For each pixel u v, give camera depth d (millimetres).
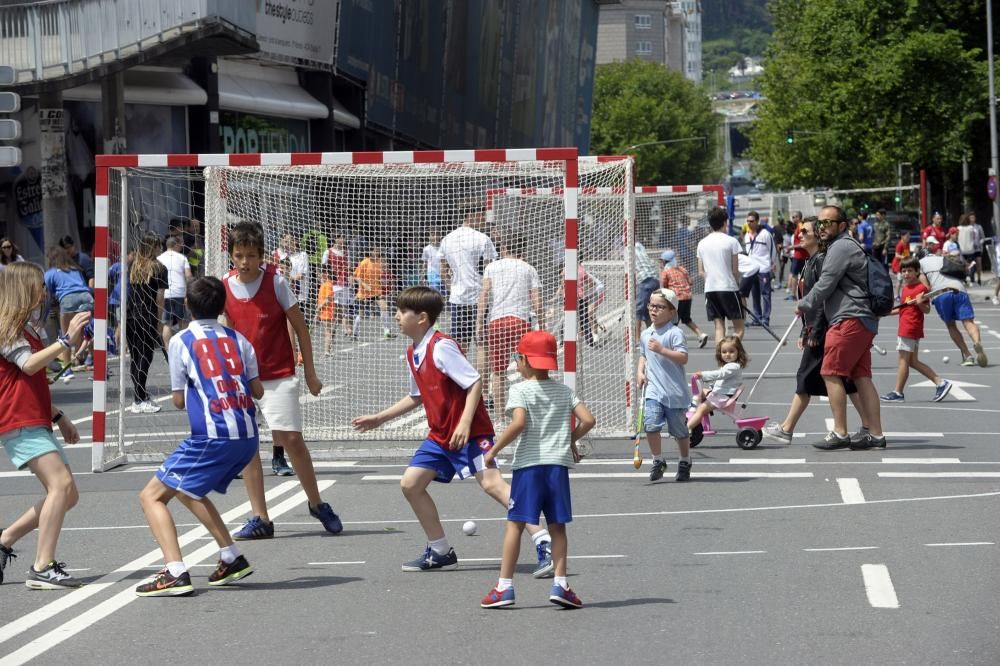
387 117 39625
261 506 9383
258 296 9648
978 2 51656
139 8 25219
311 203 14344
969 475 11312
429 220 14234
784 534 9094
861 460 12289
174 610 7355
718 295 18766
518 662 6199
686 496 10680
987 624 6676
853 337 12773
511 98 55406
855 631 6605
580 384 14312
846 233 12977
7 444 8031
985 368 20688
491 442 8195
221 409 7805
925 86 50656
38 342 8156
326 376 14570
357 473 12273
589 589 7660
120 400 13195
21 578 8312
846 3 52688
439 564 8312
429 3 42281
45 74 25047
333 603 7449
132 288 16406
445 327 14469
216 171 13539
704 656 6238
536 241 14242
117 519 10211
